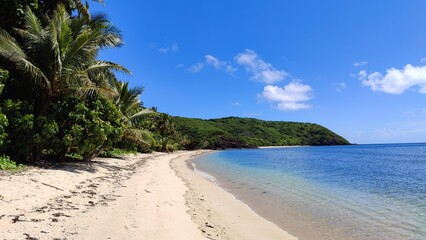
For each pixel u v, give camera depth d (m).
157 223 7.98
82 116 15.84
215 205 11.94
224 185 18.50
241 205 12.49
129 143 26.92
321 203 13.30
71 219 7.27
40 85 14.92
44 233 6.13
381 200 14.20
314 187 18.08
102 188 12.11
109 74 20.11
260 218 10.46
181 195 13.11
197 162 40.97
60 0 19.28
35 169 13.36
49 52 14.90
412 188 18.19
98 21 20.89
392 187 18.56
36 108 15.59
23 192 9.15
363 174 26.33
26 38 15.21
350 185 19.25
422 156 60.78
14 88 15.41
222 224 9.09
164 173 21.52
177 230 7.63
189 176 22.08
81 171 15.45
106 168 18.80
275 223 9.89
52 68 15.07
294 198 14.37
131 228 7.19
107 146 19.83
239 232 8.45
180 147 77.81
